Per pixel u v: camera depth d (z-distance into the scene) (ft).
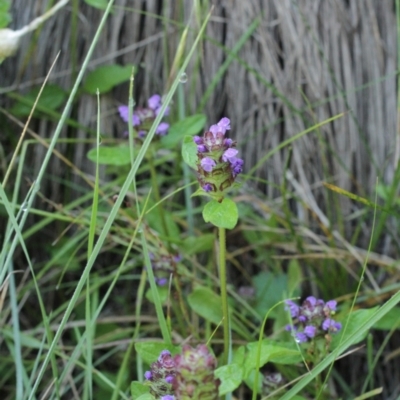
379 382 2.80
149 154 2.56
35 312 2.85
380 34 2.77
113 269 2.89
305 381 2.17
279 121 2.79
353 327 2.30
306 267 2.79
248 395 2.66
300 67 2.78
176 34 2.80
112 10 2.67
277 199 2.83
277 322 2.60
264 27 2.79
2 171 2.85
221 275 2.24
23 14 2.83
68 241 2.76
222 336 2.65
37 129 2.86
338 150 2.79
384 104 2.78
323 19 2.78
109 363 2.77
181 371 2.00
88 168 2.87
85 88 2.78
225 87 2.83
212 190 2.20
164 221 2.59
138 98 2.85
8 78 2.85
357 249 2.76
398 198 2.68
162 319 2.24
